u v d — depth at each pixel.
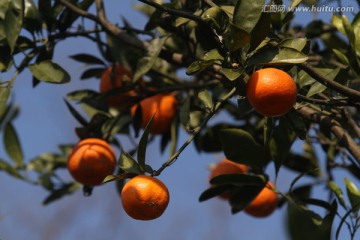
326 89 2.39
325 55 2.68
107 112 2.61
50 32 2.53
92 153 2.49
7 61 2.46
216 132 2.68
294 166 2.66
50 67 2.44
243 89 2.25
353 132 2.46
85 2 2.55
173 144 2.61
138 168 2.25
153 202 2.22
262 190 2.53
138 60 2.49
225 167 2.57
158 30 2.67
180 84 2.65
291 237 2.27
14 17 2.43
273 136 2.45
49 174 2.82
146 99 2.64
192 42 2.51
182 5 2.47
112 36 2.57
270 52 2.25
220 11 2.31
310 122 2.54
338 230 2.33
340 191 2.37
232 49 2.24
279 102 2.22
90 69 2.69
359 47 2.41
